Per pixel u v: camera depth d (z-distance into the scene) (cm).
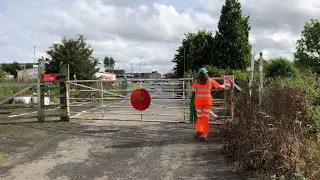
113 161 619
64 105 1084
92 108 1448
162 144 745
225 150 657
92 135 854
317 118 691
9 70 5650
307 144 518
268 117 614
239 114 769
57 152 689
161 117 1152
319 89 906
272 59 1867
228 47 2592
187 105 1307
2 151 698
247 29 2681
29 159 638
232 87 937
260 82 869
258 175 507
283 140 503
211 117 990
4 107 1074
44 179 525
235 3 2608
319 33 5162
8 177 535
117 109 1434
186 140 781
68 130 924
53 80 1073
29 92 1698
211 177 522
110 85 2066
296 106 756
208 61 3177
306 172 466
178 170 560
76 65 2678
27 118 1071
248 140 560
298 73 1812
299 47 5369
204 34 3319
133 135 846
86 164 602
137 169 569
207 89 778
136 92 1023
